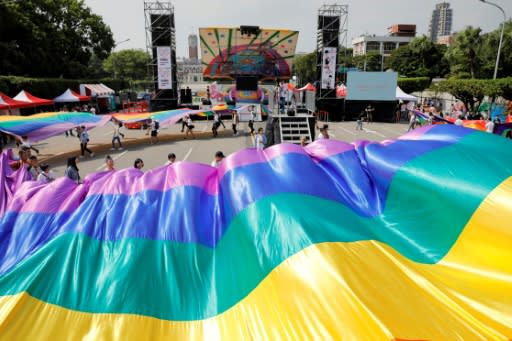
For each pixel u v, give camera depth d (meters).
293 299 2.87
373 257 3.23
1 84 28.17
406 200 4.41
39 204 4.54
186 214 4.23
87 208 4.32
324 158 5.15
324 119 29.55
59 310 3.14
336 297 2.77
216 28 28.36
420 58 59.22
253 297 3.05
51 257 3.62
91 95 37.94
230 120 30.50
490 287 3.24
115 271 3.50
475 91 27.42
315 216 3.63
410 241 3.97
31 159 8.72
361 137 21.50
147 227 4.03
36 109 32.22
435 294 3.05
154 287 3.44
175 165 5.05
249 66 31.36
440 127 5.34
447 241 3.84
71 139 21.69
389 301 2.79
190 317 3.22
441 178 4.24
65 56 44.94
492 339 2.67
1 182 6.36
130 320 3.09
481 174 4.11
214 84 30.73
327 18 28.31
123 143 19.36
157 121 19.47
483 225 3.72
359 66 82.69
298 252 3.21
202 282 3.59
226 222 4.18
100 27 48.31
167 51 28.44
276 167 4.63
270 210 3.77
